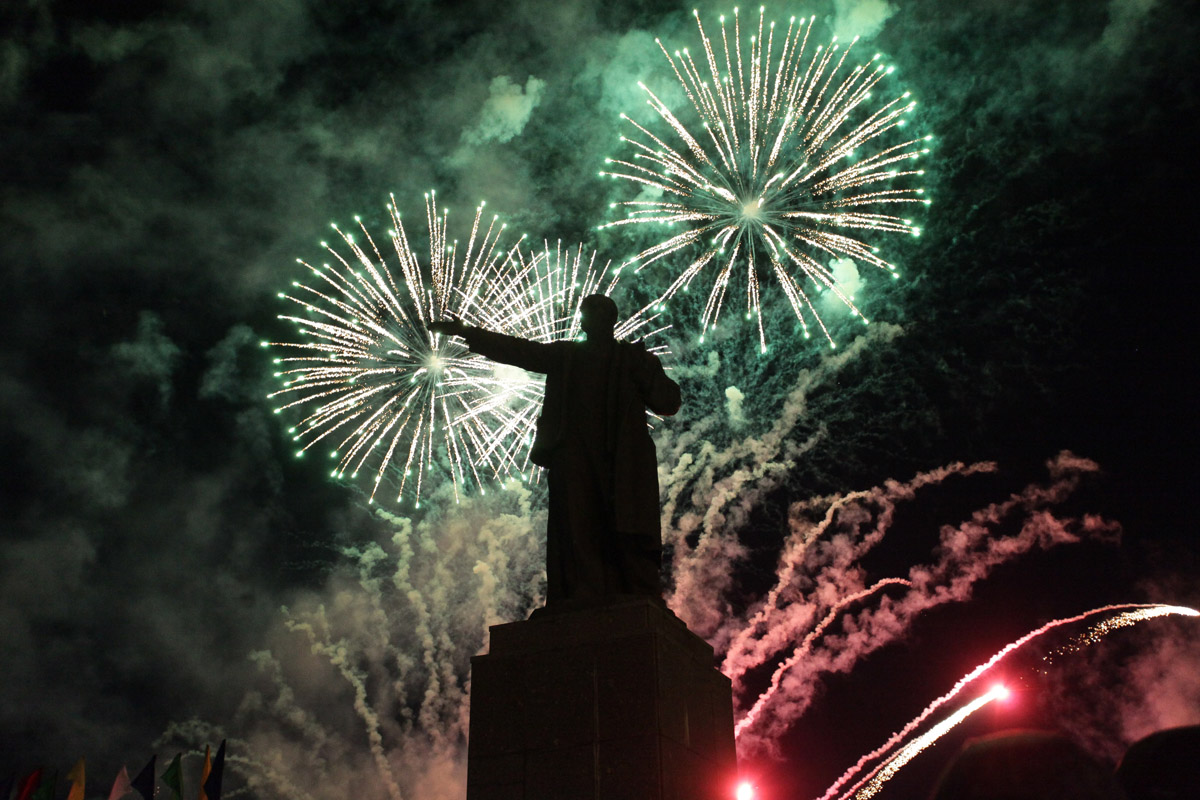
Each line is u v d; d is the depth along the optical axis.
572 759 8.12
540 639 8.65
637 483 9.64
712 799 8.56
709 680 9.22
